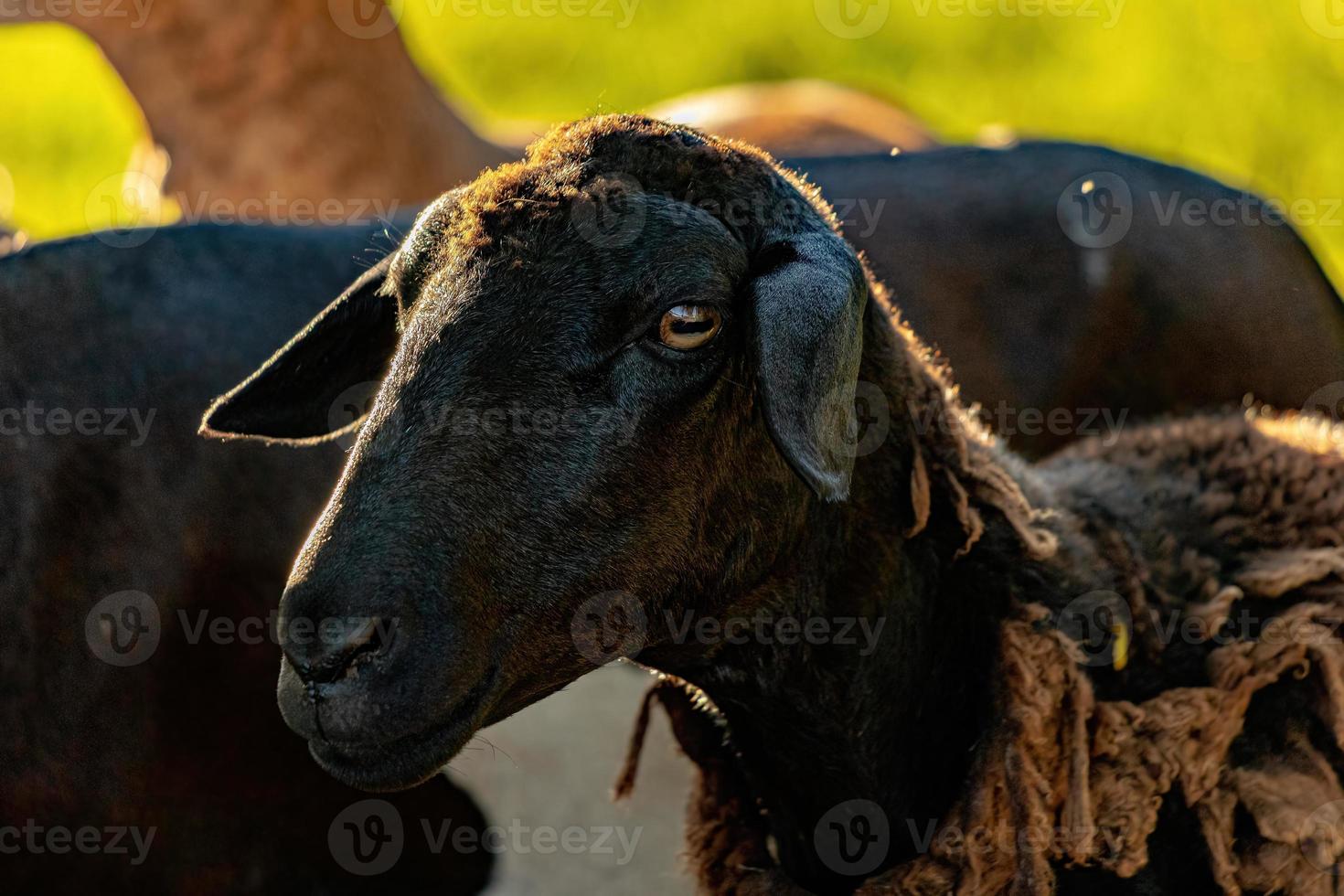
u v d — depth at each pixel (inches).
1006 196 401.4
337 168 489.4
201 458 304.2
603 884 339.3
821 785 245.8
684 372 212.1
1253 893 237.3
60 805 285.6
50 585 286.8
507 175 219.8
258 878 304.0
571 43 847.1
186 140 493.0
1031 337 393.4
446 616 203.2
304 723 203.2
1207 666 244.2
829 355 201.9
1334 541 257.9
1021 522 237.8
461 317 209.9
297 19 481.1
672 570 219.0
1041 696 231.8
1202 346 398.6
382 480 205.0
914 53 805.2
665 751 381.1
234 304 319.9
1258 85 712.4
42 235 586.6
